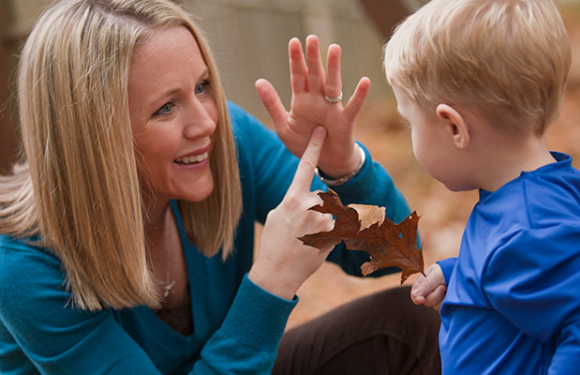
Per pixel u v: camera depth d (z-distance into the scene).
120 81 1.31
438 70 1.16
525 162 1.18
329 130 1.49
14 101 2.94
